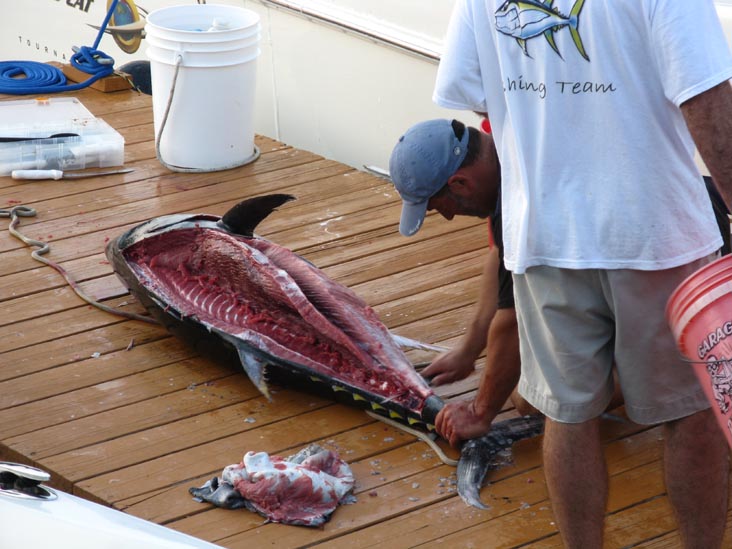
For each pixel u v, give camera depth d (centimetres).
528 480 364
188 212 598
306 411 409
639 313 276
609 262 270
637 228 267
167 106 641
